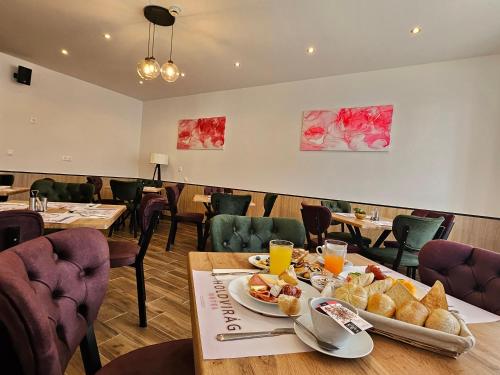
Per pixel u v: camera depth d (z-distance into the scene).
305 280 0.96
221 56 3.98
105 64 4.61
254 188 5.15
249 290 0.78
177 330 1.86
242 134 5.29
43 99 4.98
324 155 4.48
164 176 6.30
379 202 4.06
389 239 3.97
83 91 5.55
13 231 1.30
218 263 1.06
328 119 4.43
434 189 3.72
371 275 0.81
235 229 1.45
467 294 0.98
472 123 3.52
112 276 2.67
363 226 2.56
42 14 3.20
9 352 0.45
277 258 0.96
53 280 0.65
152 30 3.37
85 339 0.83
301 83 4.68
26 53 4.38
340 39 3.29
